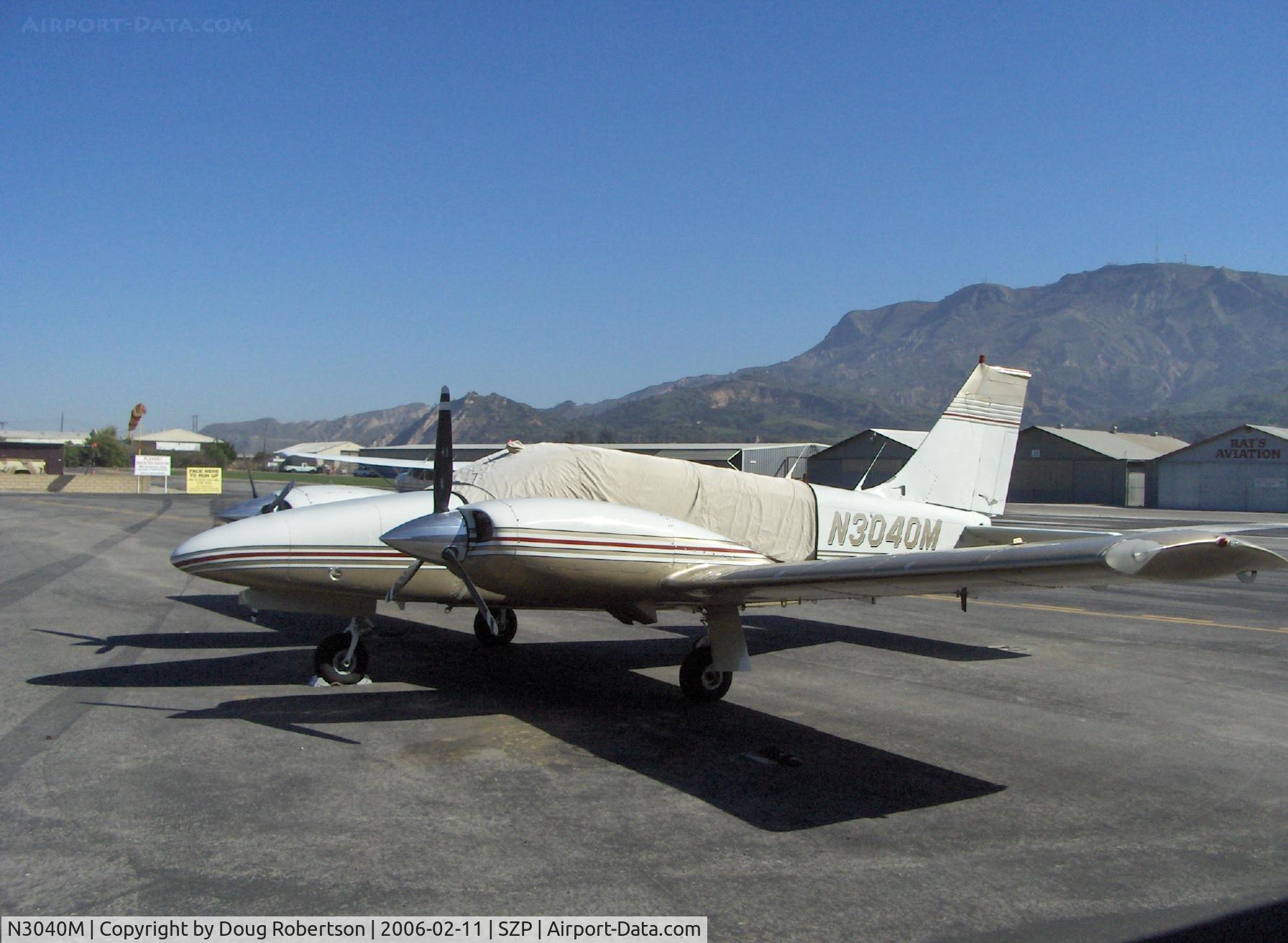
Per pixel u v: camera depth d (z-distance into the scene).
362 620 7.75
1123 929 3.79
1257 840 4.79
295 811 4.80
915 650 9.80
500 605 7.60
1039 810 5.14
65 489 47.94
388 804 4.95
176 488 49.72
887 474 51.81
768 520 8.98
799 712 7.19
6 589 12.90
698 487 8.57
